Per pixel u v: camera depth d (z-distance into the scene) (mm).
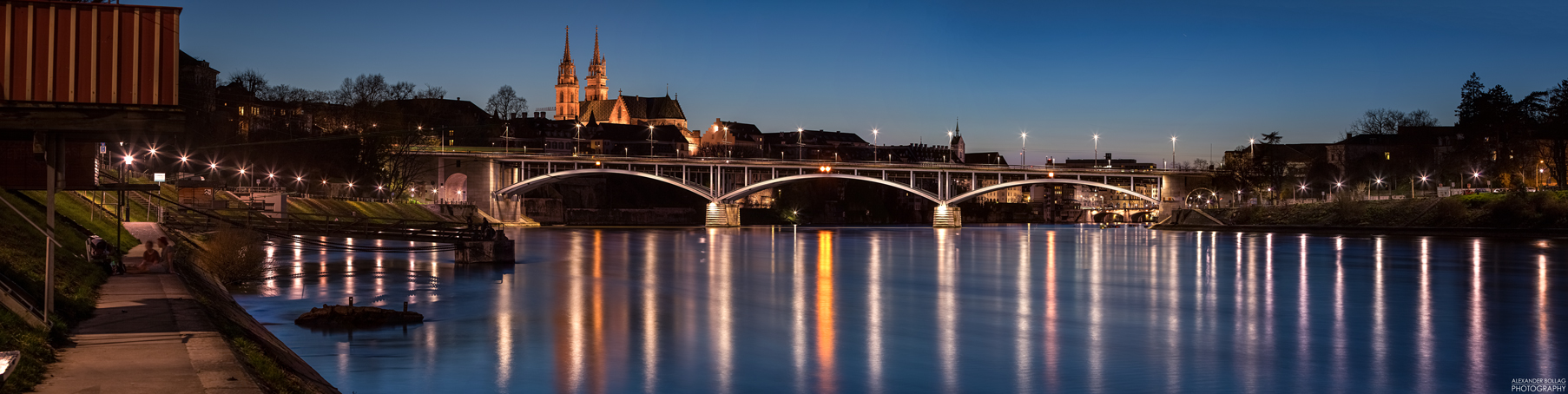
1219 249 108562
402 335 37594
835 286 62875
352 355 33188
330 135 151875
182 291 31578
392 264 68062
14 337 18656
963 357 36438
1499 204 124375
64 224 44219
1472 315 49406
